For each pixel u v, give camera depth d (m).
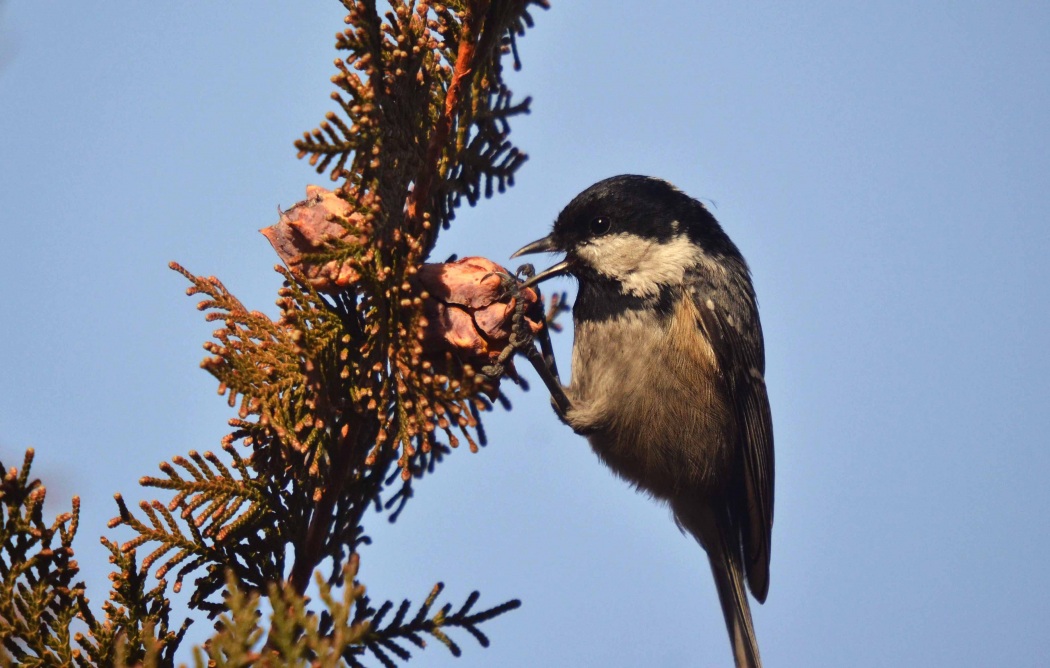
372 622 5.68
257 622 5.66
